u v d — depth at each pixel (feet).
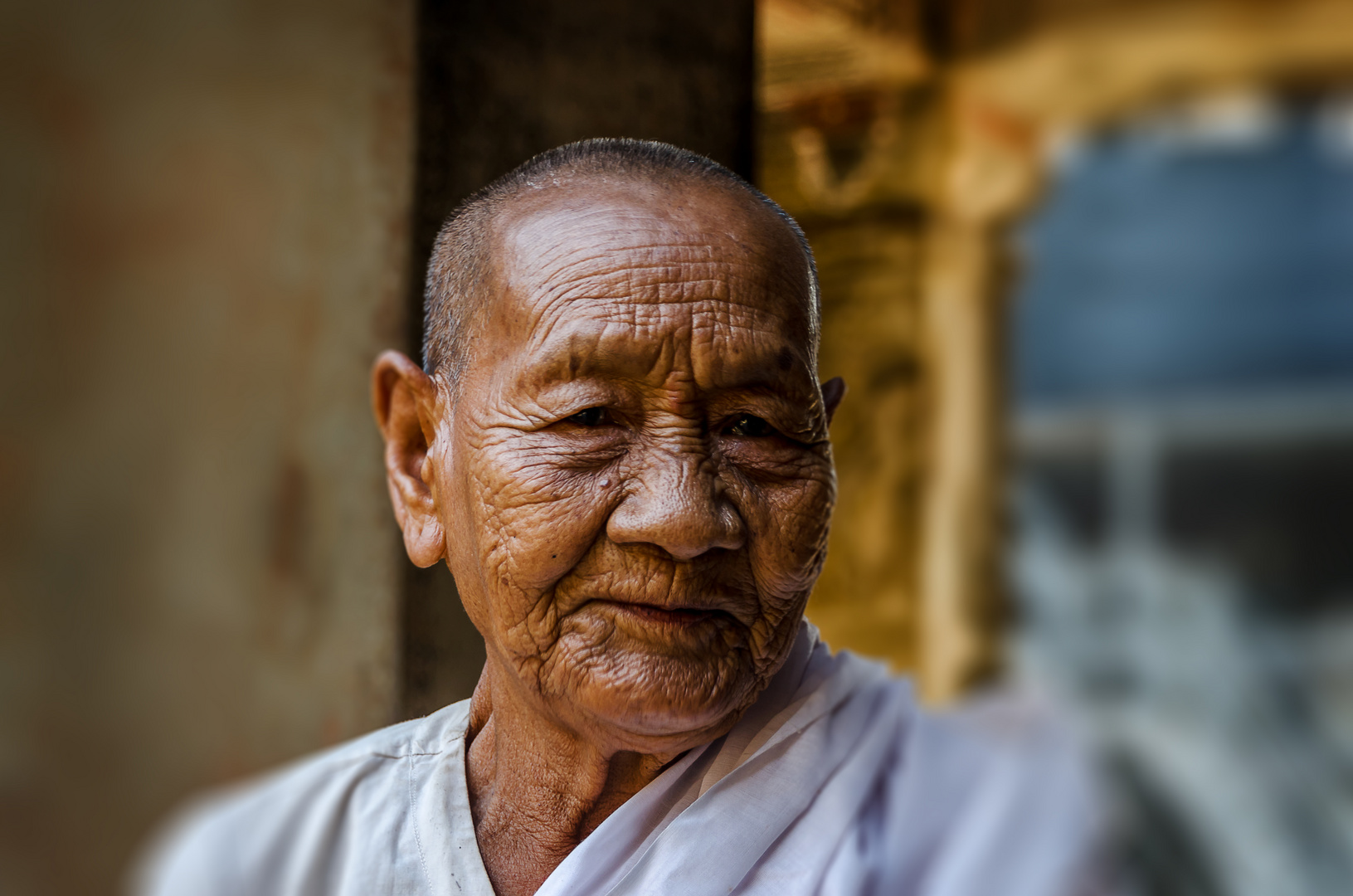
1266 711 7.94
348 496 5.03
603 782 3.18
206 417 5.52
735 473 2.87
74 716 5.97
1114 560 10.61
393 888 3.29
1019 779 2.79
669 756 3.12
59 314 5.77
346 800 3.51
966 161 10.35
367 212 4.85
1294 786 6.76
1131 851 2.78
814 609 10.31
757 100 5.44
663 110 5.15
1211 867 5.47
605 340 2.80
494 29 4.80
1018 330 11.41
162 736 5.74
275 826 3.51
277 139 5.09
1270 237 11.74
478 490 2.98
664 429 2.83
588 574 2.83
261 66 5.16
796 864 2.93
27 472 6.03
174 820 5.72
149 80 5.55
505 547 2.89
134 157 5.68
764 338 2.88
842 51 9.71
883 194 10.38
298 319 5.11
